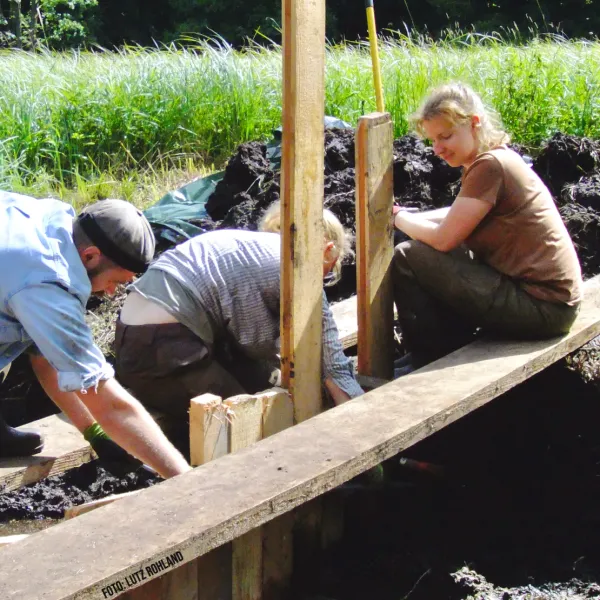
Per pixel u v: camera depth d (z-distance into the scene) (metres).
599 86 7.76
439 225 3.57
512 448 4.19
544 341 3.74
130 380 3.48
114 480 3.71
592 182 5.61
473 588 3.43
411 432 2.96
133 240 2.75
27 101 8.33
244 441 3.05
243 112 8.66
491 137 3.57
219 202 5.90
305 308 3.19
